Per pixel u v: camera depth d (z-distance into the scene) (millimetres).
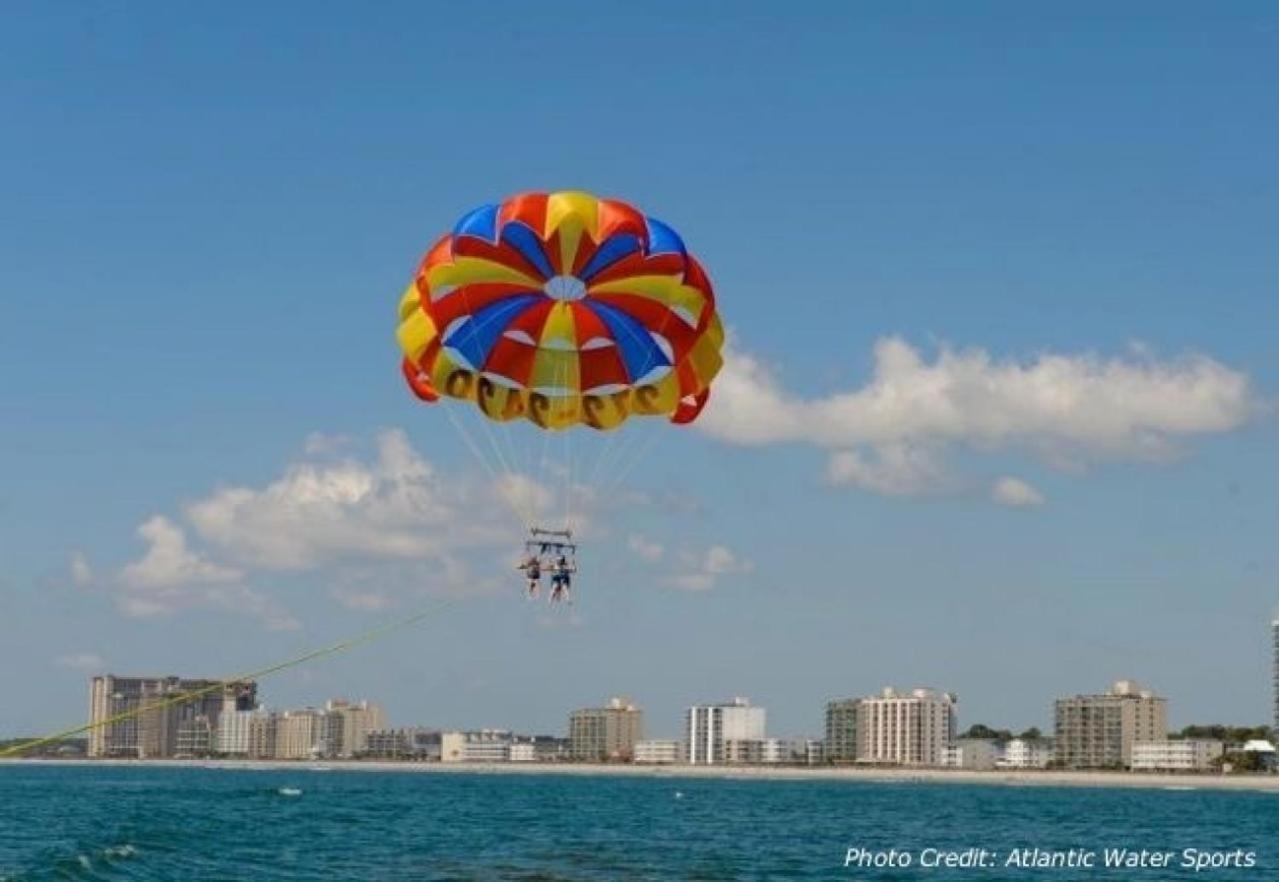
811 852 162625
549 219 97250
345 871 127500
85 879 118000
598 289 99562
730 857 151000
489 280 99125
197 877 121625
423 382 102438
